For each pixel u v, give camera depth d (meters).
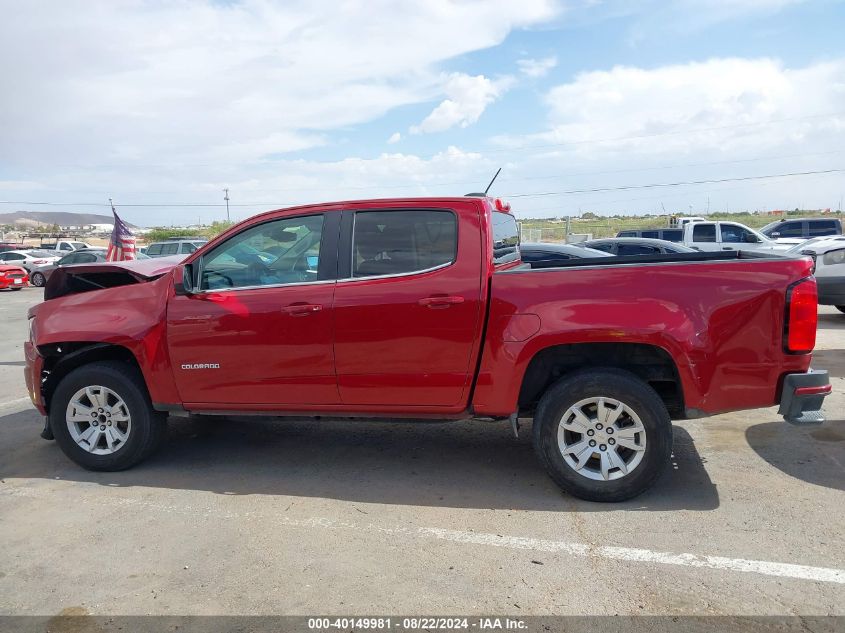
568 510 4.14
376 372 4.44
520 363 4.20
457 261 4.33
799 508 4.06
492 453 5.27
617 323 4.02
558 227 34.25
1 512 4.36
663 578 3.31
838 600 3.08
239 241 4.75
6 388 8.28
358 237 4.54
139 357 4.81
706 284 4.00
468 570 3.44
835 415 5.94
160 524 4.10
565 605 3.10
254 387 4.66
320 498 4.45
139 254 25.77
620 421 4.21
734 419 5.94
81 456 5.03
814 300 3.95
